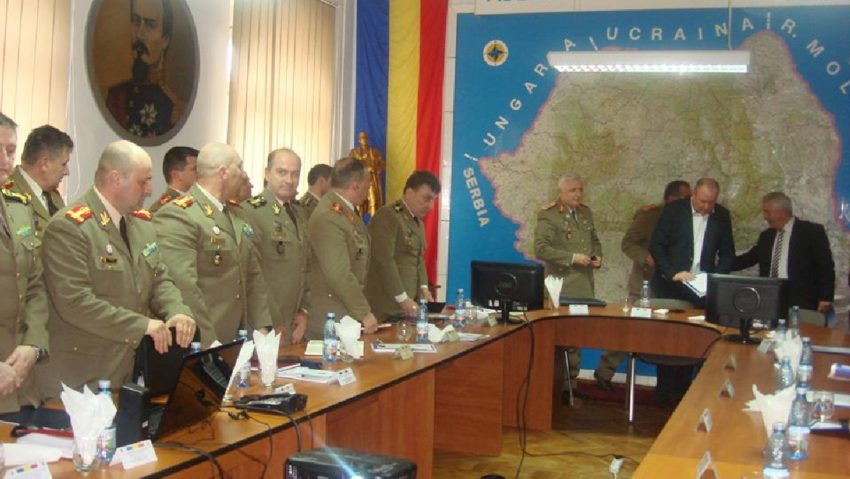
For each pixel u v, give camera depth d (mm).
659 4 7207
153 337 2557
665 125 7258
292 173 4176
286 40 6871
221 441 2424
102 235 2953
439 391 5098
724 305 4848
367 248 4637
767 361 4227
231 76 6230
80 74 4863
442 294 7777
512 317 5500
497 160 7633
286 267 4262
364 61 7902
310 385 3225
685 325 5520
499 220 7645
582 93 7418
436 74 7750
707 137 7180
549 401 5652
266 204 4266
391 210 5316
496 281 5258
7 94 4367
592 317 5703
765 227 7074
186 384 2457
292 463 2146
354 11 7906
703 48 7141
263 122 6605
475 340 4520
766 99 7051
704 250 6203
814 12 6934
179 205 3607
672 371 6504
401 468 2107
